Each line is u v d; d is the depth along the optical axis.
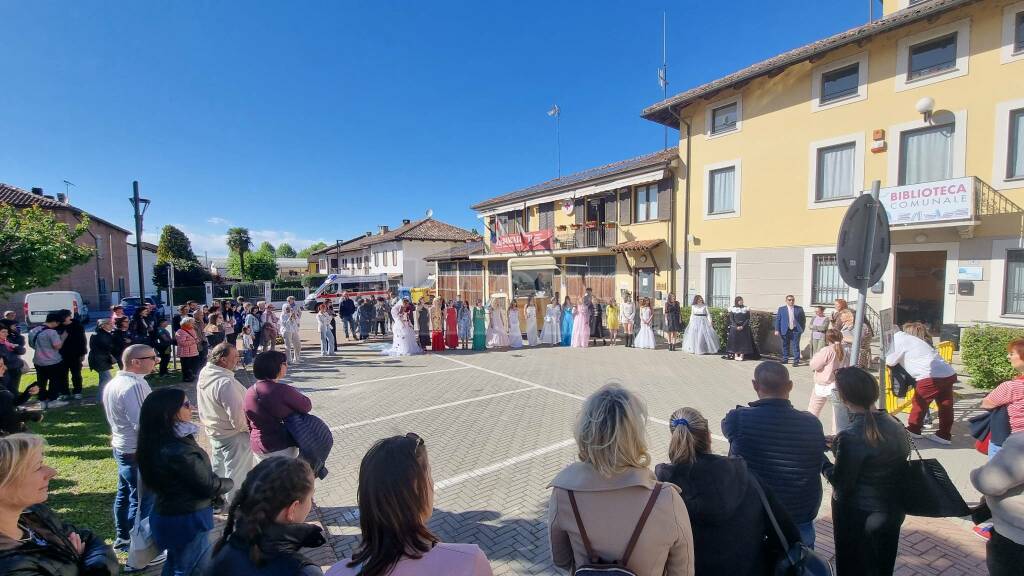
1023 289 10.16
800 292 13.84
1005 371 8.13
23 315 27.42
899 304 12.23
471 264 28.95
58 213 27.31
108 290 35.91
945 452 5.70
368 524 1.54
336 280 34.78
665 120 17.89
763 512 2.15
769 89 14.42
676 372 11.41
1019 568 2.43
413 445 1.66
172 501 2.88
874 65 12.30
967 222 10.34
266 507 1.69
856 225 4.01
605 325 19.19
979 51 10.70
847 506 2.77
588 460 1.81
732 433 2.85
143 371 4.10
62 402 8.84
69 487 5.26
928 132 11.54
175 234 55.31
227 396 3.87
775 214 14.35
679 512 1.77
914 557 3.74
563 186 21.52
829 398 5.98
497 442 6.64
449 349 16.00
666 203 17.48
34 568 1.80
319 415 8.18
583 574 1.62
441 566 1.49
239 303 17.30
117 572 2.16
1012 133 10.38
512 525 4.42
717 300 16.16
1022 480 2.37
